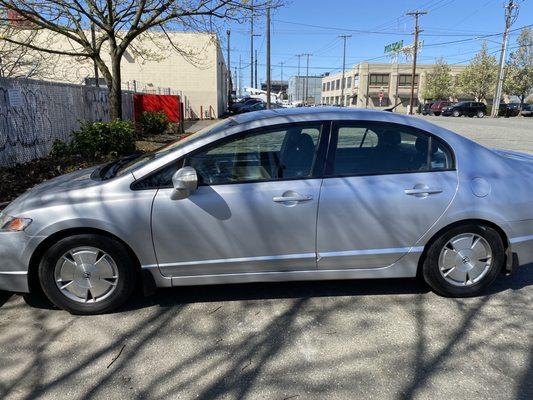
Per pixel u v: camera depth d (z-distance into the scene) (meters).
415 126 3.74
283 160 3.59
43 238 3.37
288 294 3.95
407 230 3.65
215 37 17.52
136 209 3.40
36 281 3.62
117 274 3.53
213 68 36.16
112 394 2.67
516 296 3.92
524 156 4.33
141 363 2.97
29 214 3.38
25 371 2.90
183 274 3.57
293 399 2.62
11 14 12.72
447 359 3.01
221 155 3.54
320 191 3.54
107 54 34.16
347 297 3.89
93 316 3.57
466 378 2.81
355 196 3.55
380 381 2.79
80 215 3.36
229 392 2.69
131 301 3.82
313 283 4.16
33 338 3.27
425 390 2.70
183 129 22.70
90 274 3.50
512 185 3.76
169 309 3.68
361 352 3.09
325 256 3.62
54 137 11.73
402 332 3.34
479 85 66.19
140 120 19.30
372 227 3.61
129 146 11.63
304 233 3.56
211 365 2.95
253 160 3.57
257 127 3.59
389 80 86.56
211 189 3.47
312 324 3.46
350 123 3.67
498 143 16.22
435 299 3.86
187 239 3.48
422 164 3.71
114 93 14.17
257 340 3.24
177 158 3.50
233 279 3.62
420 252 3.72
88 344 3.20
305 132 3.63
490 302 3.80
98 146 11.02
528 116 51.72
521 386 2.74
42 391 2.70
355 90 90.75
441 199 3.64
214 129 3.82
